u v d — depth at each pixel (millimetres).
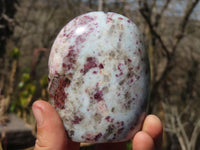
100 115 161
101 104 160
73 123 164
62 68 165
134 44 168
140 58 169
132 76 165
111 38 164
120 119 162
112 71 161
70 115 163
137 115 168
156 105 536
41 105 166
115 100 161
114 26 168
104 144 212
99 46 162
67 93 164
